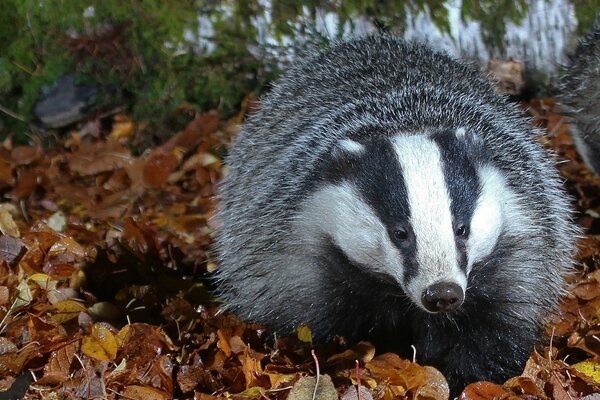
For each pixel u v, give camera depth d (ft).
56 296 25.36
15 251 26.78
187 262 29.43
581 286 26.27
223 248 26.05
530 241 22.59
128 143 37.91
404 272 20.16
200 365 21.47
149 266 28.14
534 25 40.06
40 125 37.68
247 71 38.32
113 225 31.48
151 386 20.59
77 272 26.66
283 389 20.06
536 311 23.12
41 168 35.55
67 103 37.68
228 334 22.76
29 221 31.60
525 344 23.09
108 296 26.96
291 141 24.56
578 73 36.58
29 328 22.84
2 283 25.29
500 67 39.96
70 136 37.88
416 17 38.75
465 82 26.43
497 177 21.59
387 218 20.47
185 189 35.68
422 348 23.53
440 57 28.07
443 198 20.18
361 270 21.63
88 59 37.60
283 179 23.41
